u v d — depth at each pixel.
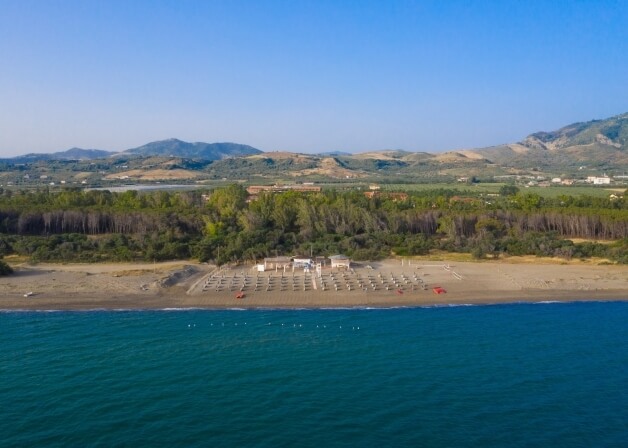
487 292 86.25
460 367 55.06
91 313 75.31
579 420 44.16
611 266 104.75
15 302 79.69
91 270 99.56
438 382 51.22
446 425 43.03
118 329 67.94
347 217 138.25
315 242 122.62
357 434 41.59
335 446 39.88
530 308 78.19
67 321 71.31
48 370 53.62
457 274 97.94
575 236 137.50
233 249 112.31
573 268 103.00
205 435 41.25
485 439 41.09
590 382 51.53
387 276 96.38
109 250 111.75
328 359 57.19
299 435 41.34
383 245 123.00
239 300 82.00
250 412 44.94
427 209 147.25
